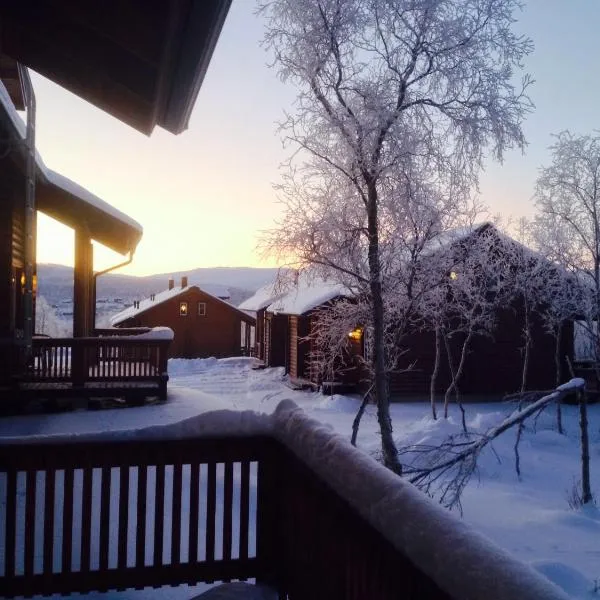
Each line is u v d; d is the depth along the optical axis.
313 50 8.78
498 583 1.29
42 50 4.04
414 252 10.21
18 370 11.27
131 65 3.71
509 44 8.98
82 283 14.12
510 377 21.06
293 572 2.91
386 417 8.95
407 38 8.97
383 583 1.88
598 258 15.56
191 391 13.97
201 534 4.70
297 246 9.48
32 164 8.98
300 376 23.67
